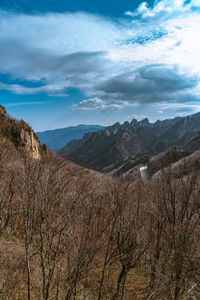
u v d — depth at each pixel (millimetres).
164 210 5289
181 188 5312
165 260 4664
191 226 4859
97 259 5332
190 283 3760
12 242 6898
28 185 4223
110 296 5371
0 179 8375
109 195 5344
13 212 8141
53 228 4395
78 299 5023
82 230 4469
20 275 5469
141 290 5387
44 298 4156
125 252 4609
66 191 4445
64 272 5012
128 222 4723
